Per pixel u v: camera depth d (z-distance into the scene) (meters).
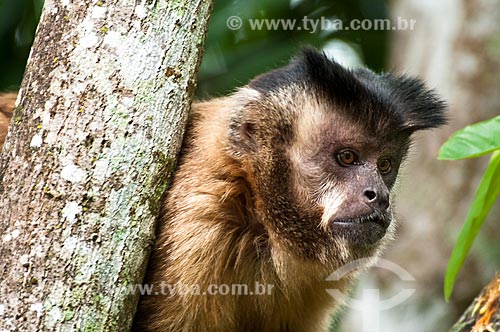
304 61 9.90
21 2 15.45
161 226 8.78
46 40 7.23
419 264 14.82
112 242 7.01
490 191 7.96
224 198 9.11
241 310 9.82
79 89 7.02
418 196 15.03
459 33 15.10
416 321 14.55
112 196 7.00
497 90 14.86
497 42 14.86
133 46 7.16
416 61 15.50
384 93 9.66
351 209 9.20
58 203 6.86
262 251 9.53
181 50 7.42
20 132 7.11
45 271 6.76
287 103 9.50
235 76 15.84
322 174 9.37
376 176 9.36
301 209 9.34
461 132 7.29
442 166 14.95
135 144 7.13
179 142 7.57
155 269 8.74
